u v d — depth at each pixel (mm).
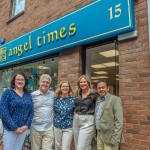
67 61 5348
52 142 4031
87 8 4809
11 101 3461
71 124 3936
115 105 3432
